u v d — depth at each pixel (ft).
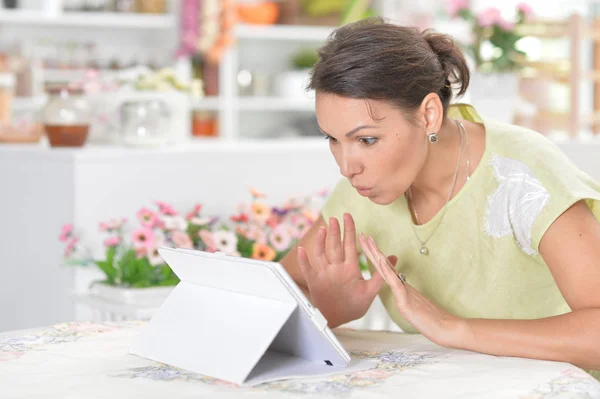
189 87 12.52
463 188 5.92
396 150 5.28
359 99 5.14
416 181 6.04
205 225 9.45
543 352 5.13
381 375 4.78
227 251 9.00
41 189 11.27
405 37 5.35
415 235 6.23
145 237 8.89
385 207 6.33
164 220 8.96
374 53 5.16
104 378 4.76
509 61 13.03
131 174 11.16
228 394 4.44
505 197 5.74
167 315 5.33
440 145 5.90
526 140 5.87
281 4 23.56
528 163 5.72
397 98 5.21
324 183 12.71
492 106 12.95
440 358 5.16
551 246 5.49
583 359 5.13
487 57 13.23
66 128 11.34
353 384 4.60
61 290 11.08
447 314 5.38
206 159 11.74
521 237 5.73
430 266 6.23
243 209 9.76
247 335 4.72
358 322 10.06
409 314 5.31
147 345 5.24
